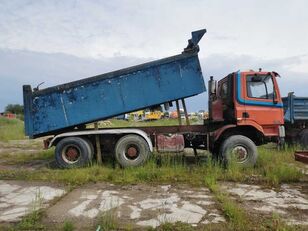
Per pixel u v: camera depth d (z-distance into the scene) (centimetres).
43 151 1490
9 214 606
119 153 1016
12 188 798
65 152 1047
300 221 577
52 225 552
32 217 570
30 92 1054
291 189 805
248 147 1006
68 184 840
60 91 1056
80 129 1104
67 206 654
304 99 1516
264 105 1043
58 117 1058
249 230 530
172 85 1059
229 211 604
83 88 1056
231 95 1052
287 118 1502
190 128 1109
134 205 664
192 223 563
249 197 728
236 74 1045
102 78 1054
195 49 1058
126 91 1056
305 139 1441
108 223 548
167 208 645
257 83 1048
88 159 1038
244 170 984
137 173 915
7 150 1609
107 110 1056
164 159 1041
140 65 1055
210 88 1167
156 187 813
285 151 1305
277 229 527
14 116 5291
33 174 936
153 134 1074
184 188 805
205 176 893
